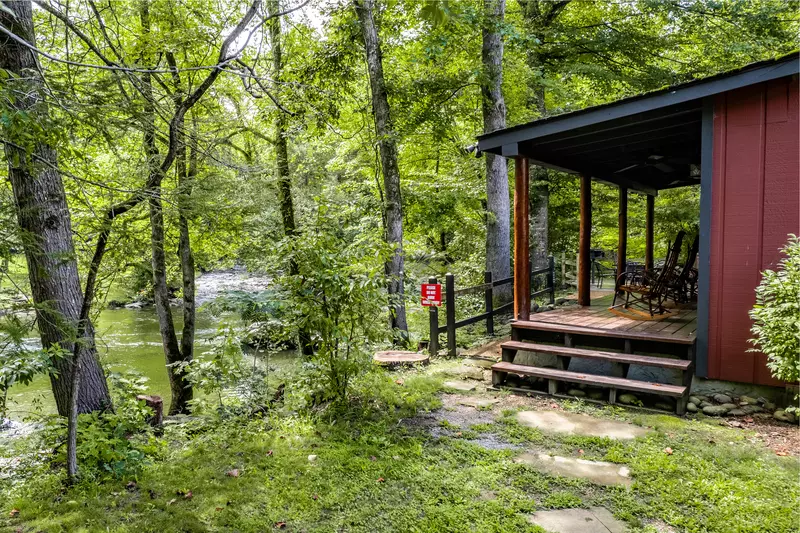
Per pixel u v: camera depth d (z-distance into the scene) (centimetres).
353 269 418
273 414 421
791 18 1136
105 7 509
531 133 496
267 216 853
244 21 463
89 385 373
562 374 436
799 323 310
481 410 410
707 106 408
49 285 349
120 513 264
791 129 373
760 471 285
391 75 821
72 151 307
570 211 1241
